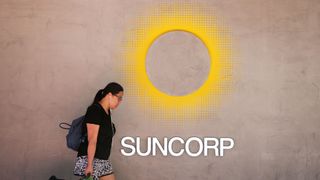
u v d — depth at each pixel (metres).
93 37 6.77
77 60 6.78
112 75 6.77
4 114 6.76
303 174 6.73
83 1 6.78
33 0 6.79
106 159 5.64
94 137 5.46
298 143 6.74
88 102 6.76
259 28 6.77
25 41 6.78
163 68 6.78
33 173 6.75
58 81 6.77
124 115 6.76
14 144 6.75
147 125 6.76
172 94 6.77
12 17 6.79
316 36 6.76
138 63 6.77
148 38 6.79
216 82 6.77
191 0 6.79
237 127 6.74
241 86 6.75
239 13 6.78
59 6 6.79
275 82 6.75
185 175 6.74
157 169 6.74
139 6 6.80
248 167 6.74
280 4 6.78
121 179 6.74
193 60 6.77
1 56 6.77
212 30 6.79
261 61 6.76
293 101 6.74
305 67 6.75
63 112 6.75
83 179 5.41
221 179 6.73
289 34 6.77
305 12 6.77
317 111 6.73
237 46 6.77
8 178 6.75
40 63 6.77
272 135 6.74
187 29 6.79
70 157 6.75
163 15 6.79
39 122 6.76
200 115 6.75
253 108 6.74
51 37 6.78
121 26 6.78
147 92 6.76
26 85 6.77
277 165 6.74
